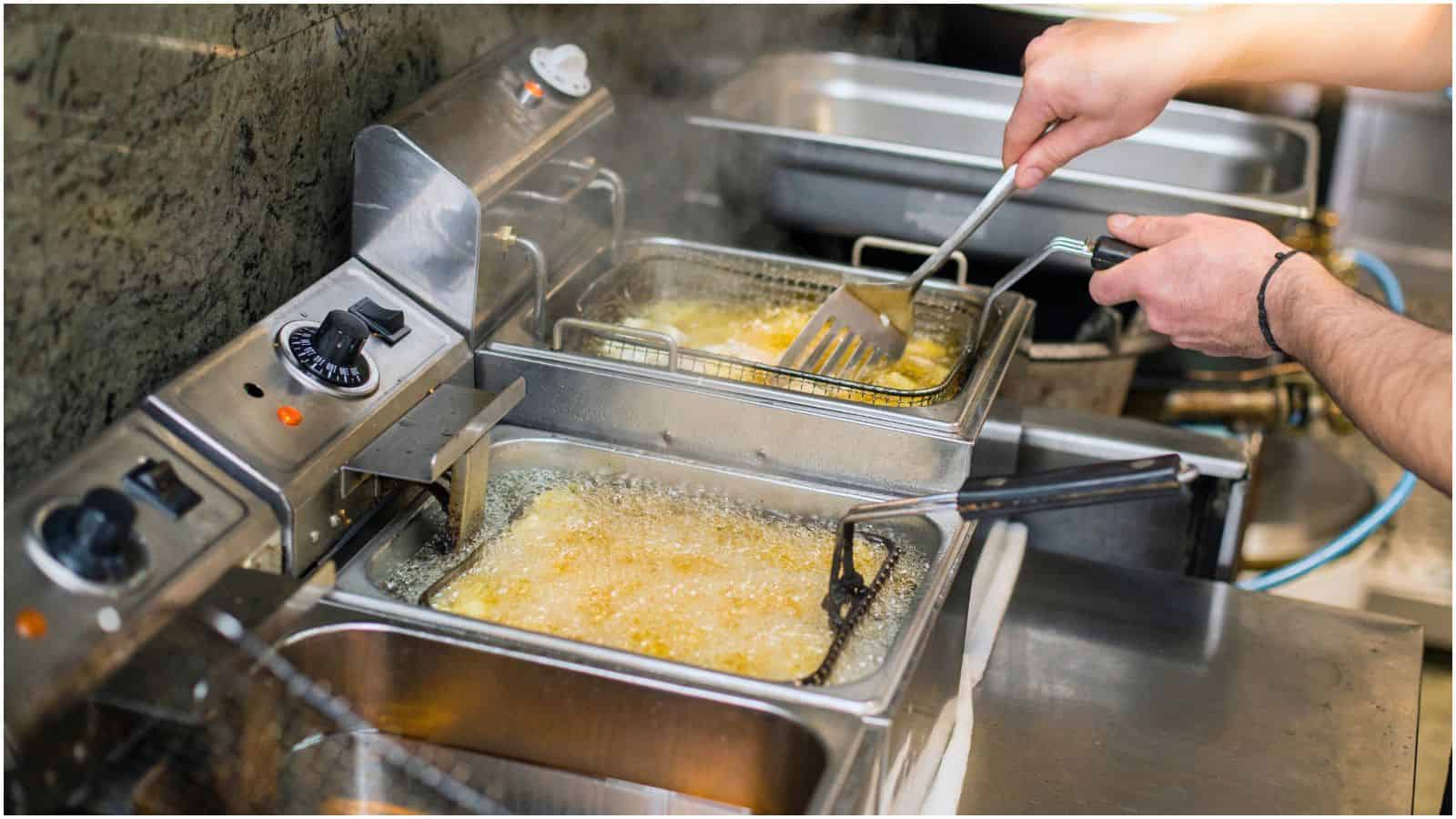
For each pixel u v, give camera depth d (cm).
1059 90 152
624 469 148
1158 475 100
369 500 131
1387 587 245
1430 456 105
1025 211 201
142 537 104
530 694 114
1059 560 178
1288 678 155
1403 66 156
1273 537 214
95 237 117
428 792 114
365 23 155
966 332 172
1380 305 120
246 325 142
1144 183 193
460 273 145
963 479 140
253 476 115
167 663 100
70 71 111
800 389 149
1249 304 130
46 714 94
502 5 188
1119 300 143
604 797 115
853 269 177
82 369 117
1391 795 136
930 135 242
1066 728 143
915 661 114
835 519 143
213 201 133
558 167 164
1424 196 380
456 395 135
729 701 108
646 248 181
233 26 131
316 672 114
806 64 244
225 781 105
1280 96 297
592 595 129
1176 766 139
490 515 140
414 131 142
